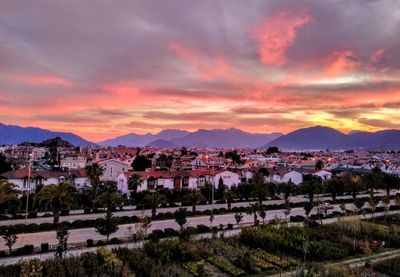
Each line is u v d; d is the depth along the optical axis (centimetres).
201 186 10850
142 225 5053
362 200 8362
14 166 12688
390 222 6688
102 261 3850
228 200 7662
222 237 5147
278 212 7719
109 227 4822
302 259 4384
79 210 7081
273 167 14362
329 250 4581
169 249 4172
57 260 3784
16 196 6059
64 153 15850
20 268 3569
